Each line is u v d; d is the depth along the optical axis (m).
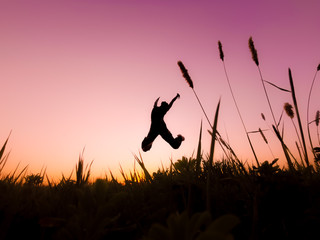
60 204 1.45
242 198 1.45
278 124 2.07
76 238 0.98
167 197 1.40
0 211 1.24
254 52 2.35
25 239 1.12
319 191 1.25
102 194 1.11
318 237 1.06
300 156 2.05
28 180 2.40
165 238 0.79
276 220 1.17
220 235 0.69
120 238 1.17
